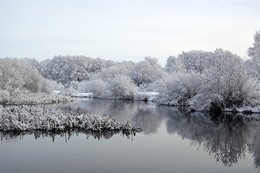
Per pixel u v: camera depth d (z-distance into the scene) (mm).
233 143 15641
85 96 62781
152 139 16484
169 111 32281
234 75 32062
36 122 18406
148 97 52688
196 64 87812
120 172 10281
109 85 57750
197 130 19797
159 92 45625
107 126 19031
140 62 77188
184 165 11383
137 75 74188
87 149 13656
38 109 23984
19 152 12883
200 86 37594
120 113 29719
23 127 18000
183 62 90812
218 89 32406
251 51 46469
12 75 44000
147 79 73250
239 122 23750
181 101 40344
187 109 34844
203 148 14398
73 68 100812
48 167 10688
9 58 46062
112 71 80750
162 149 14039
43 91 52594
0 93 37000
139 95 53125
